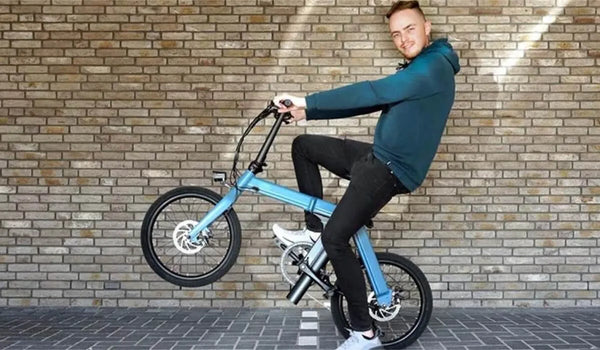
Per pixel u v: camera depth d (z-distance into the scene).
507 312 4.63
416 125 3.11
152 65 4.85
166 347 3.61
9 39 4.85
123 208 4.83
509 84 4.86
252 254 4.82
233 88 4.85
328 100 3.05
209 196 3.60
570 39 4.86
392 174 3.18
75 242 4.83
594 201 4.83
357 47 4.85
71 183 4.84
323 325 4.21
